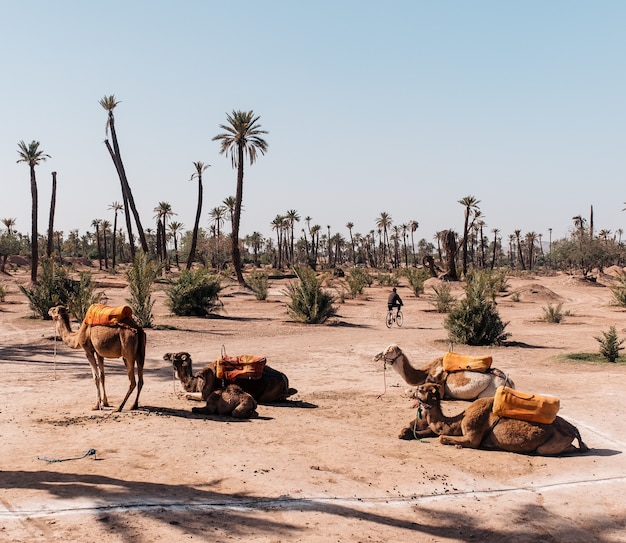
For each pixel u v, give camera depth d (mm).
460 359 11820
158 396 12688
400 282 72688
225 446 8953
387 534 6402
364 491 7520
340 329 28812
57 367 16391
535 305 47312
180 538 5875
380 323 32719
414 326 31297
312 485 7562
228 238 109250
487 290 24641
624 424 11117
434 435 10094
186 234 111250
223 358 11758
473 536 6527
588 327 31484
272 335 25531
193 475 7684
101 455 8344
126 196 52875
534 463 8906
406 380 12055
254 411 11102
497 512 7152
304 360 18703
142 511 6402
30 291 29531
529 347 22891
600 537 6637
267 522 6418
